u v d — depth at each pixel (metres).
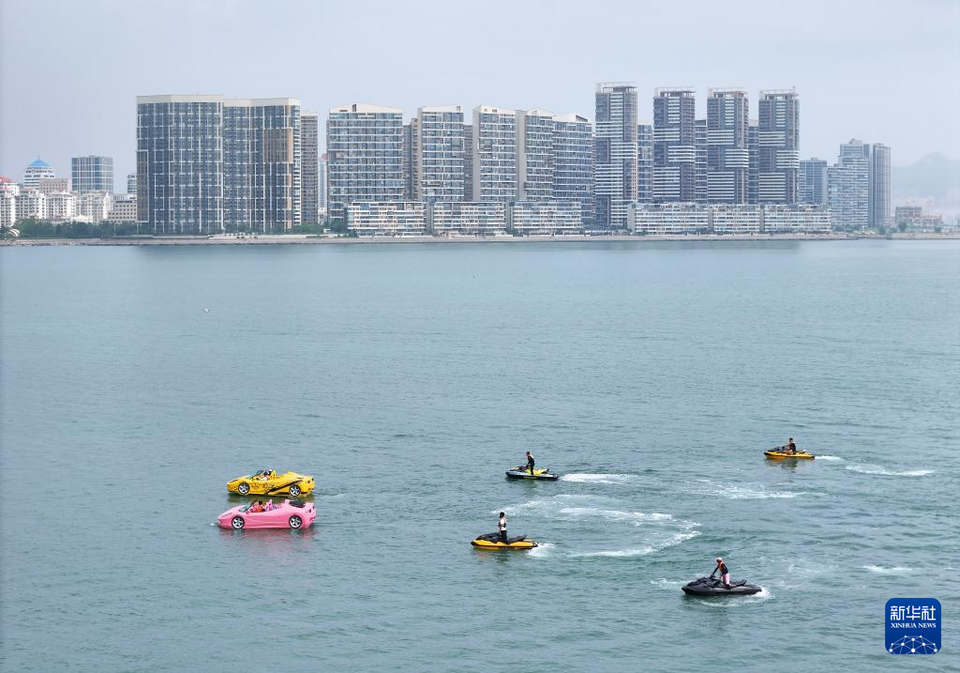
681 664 113.88
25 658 115.25
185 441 197.62
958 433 199.00
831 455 183.62
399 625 121.88
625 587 130.62
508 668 113.31
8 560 138.88
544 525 150.00
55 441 198.25
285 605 126.56
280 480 163.88
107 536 147.12
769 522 150.38
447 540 145.00
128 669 113.31
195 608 125.94
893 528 147.88
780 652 116.00
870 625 121.19
